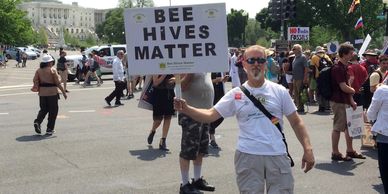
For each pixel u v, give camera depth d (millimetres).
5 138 10633
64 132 11406
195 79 6590
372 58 11766
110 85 26781
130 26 4539
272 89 4293
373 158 8688
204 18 4449
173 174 7582
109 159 8594
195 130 6359
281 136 4258
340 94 8305
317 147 9648
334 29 71125
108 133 11266
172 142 10117
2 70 43875
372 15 66812
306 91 15164
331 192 6668
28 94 21672
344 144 9953
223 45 4453
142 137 10703
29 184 7059
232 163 8250
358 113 8391
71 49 137000
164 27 4496
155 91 9359
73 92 22531
